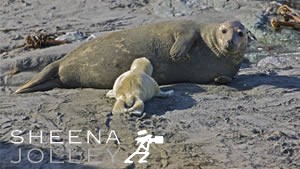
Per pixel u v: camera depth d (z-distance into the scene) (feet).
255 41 161.38
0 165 90.74
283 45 159.12
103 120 105.81
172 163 91.09
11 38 162.50
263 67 140.97
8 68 136.67
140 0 193.16
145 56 123.54
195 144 97.40
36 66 137.28
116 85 113.80
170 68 123.85
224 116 107.86
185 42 122.93
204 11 180.34
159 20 175.73
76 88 126.93
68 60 127.03
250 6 182.39
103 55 124.88
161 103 112.68
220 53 123.65
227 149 95.91
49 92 123.54
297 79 129.18
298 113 110.32
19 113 110.22
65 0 194.29
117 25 172.45
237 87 123.44
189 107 111.24
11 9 188.65
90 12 184.44
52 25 174.29
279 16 175.63
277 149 96.17
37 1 194.80
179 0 185.98
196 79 125.39
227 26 123.03
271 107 112.78
